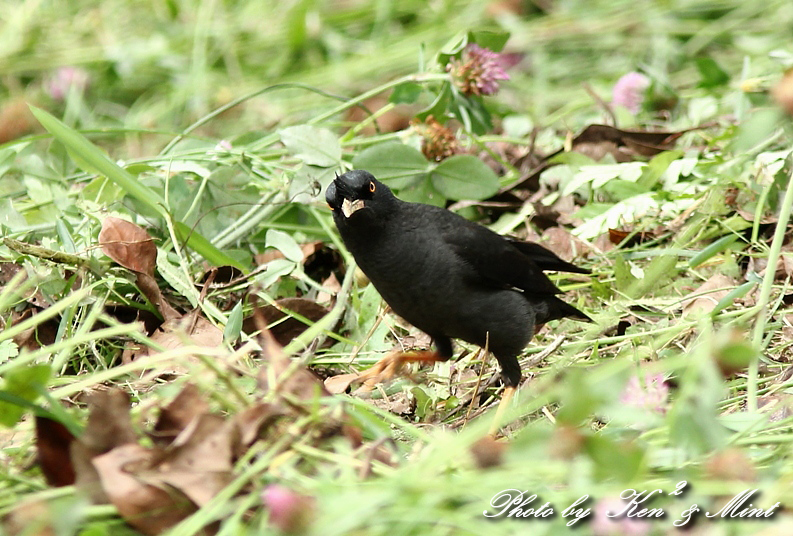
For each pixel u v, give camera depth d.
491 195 11.90
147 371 8.84
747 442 6.41
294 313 10.01
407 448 7.18
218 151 11.78
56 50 19.78
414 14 20.77
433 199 11.91
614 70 18.42
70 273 9.92
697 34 18.44
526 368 9.55
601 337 9.92
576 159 12.38
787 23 17.94
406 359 9.34
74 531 5.59
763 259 10.61
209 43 20.08
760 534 5.08
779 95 7.21
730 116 13.75
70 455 6.02
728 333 5.93
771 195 11.15
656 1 19.48
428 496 5.47
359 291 10.85
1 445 6.90
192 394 6.20
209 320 9.56
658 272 10.03
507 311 9.23
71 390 6.42
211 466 5.64
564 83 18.53
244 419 5.92
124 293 9.98
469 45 13.06
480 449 5.91
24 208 11.33
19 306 9.72
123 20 20.89
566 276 10.90
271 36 20.12
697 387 6.12
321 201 11.53
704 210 10.99
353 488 5.56
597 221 10.98
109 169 9.89
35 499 5.71
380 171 11.68
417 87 13.50
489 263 9.09
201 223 11.34
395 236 8.92
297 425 6.02
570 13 19.56
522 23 19.75
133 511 5.52
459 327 9.23
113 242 9.50
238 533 5.25
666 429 6.36
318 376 9.62
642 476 5.75
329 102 18.28
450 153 12.16
